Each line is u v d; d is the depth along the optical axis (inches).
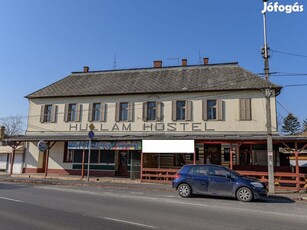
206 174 555.5
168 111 965.8
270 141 661.3
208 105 946.1
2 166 1172.5
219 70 1048.2
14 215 344.8
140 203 464.8
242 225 320.5
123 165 1027.9
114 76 1146.0
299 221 351.9
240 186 525.7
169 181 824.3
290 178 761.0
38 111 1096.8
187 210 409.1
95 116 1040.8
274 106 887.7
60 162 1069.8
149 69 1141.7
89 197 520.1
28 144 1104.8
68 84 1147.9
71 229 284.0
